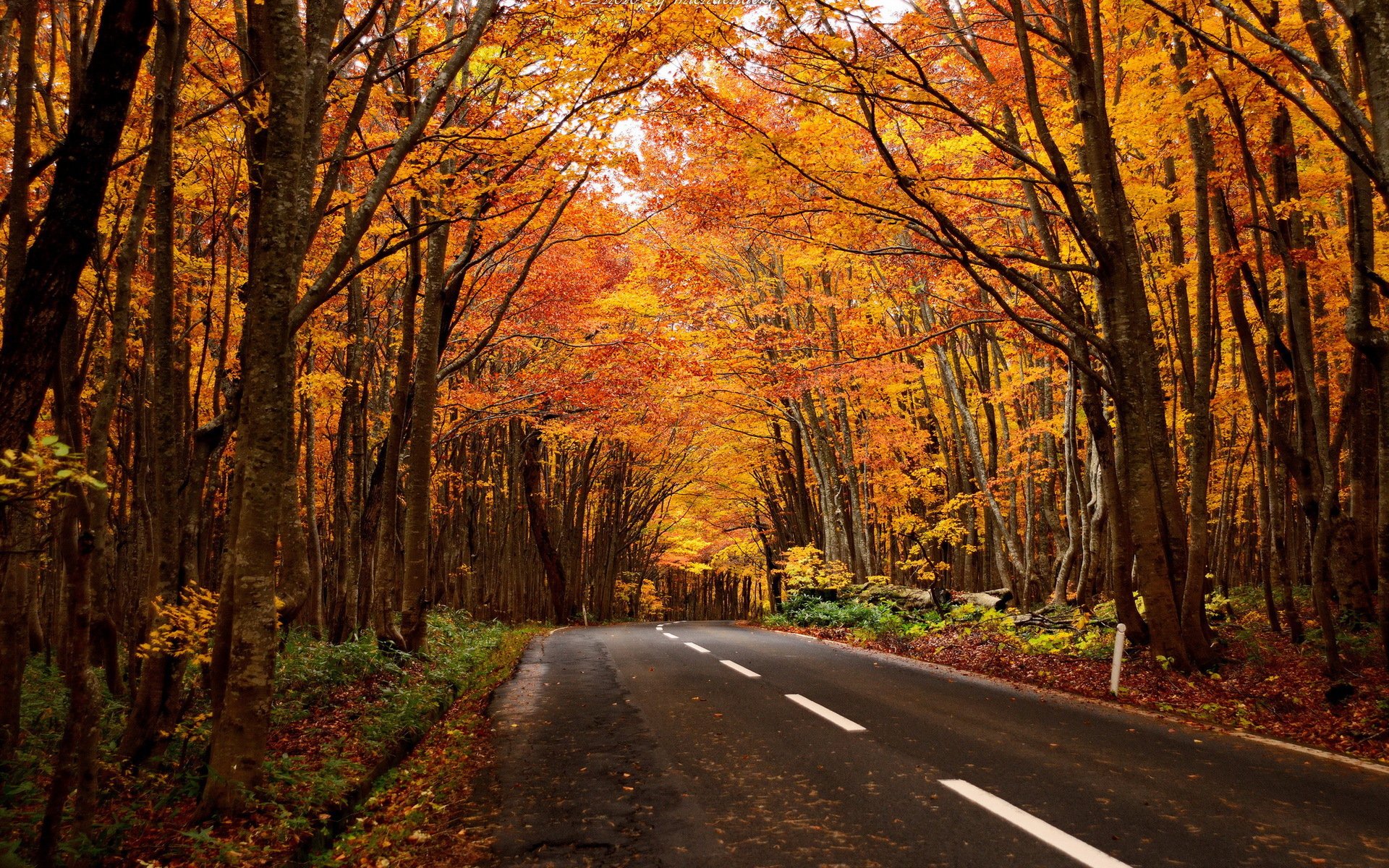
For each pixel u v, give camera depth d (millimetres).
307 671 9023
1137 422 9984
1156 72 12172
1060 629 13633
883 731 6863
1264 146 10656
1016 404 22672
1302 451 10422
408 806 5332
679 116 10961
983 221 15203
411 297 12555
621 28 8930
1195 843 4027
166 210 5547
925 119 12562
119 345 4863
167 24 5203
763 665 12047
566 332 18781
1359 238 7766
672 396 21594
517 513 29641
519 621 29141
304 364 12297
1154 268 13906
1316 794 4910
